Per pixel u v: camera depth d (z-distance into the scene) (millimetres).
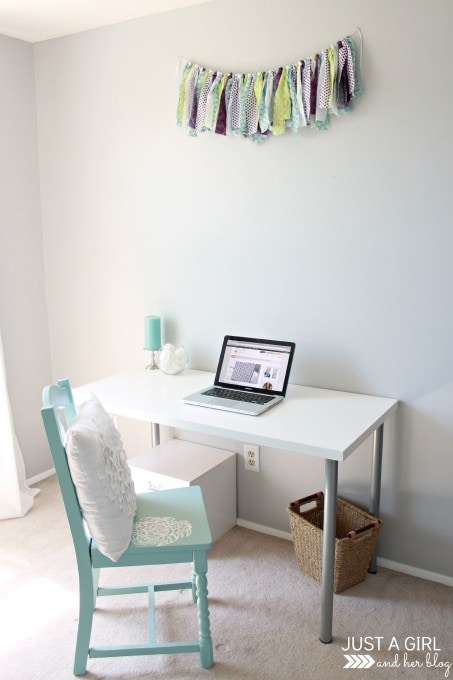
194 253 2742
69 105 2980
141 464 2645
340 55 2184
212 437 2846
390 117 2174
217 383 2535
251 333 2658
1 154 2951
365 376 2408
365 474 2453
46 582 2381
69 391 2084
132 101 2775
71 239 3133
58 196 3127
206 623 1896
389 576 2422
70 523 1761
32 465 3305
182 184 2711
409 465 2363
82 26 2787
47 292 3283
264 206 2512
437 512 2338
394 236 2246
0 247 3002
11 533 2758
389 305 2303
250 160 2506
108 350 3137
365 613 2186
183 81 2516
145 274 2920
